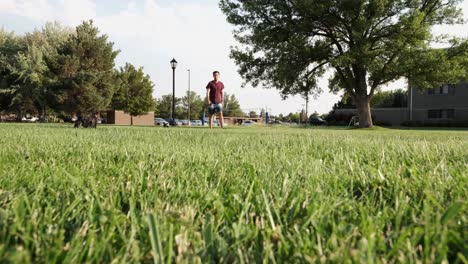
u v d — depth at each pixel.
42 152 2.37
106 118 48.25
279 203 1.03
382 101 47.69
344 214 0.93
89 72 33.16
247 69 26.47
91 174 1.49
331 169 1.71
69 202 1.00
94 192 0.99
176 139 4.26
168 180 1.37
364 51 21.91
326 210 0.91
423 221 0.81
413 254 0.64
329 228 0.82
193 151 2.55
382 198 1.10
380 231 0.76
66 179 1.33
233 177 1.50
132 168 1.71
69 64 33.31
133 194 1.08
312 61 25.11
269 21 25.31
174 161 2.01
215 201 1.01
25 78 39.66
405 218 0.88
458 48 22.77
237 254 0.67
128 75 43.66
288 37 24.28
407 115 40.78
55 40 45.44
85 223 0.78
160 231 0.74
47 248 0.63
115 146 3.00
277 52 24.78
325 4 22.50
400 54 22.56
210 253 0.68
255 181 1.31
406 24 21.11
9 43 43.94
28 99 41.47
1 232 0.70
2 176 1.37
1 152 2.28
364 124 25.34
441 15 23.06
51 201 1.01
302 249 0.68
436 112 38.12
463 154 2.37
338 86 31.59
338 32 25.42
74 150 2.56
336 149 2.90
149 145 3.05
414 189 1.21
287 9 24.09
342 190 1.21
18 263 0.50
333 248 0.65
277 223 0.88
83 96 33.00
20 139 3.80
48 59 33.03
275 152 2.50
